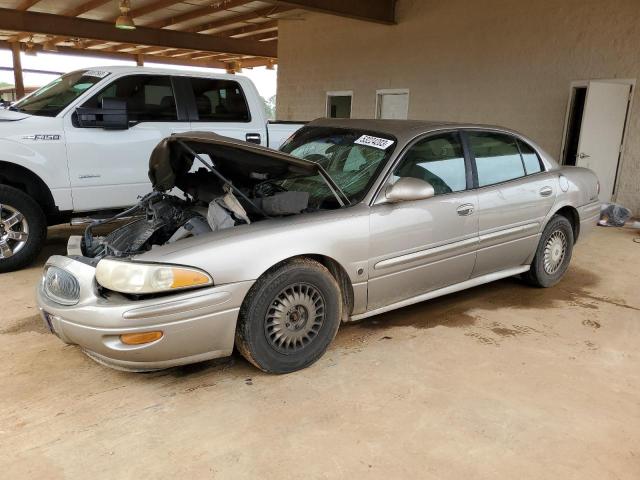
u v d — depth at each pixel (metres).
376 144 3.87
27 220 5.02
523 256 4.63
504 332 3.99
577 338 3.92
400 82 12.38
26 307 4.22
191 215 3.66
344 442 2.62
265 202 3.38
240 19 15.35
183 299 2.79
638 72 8.56
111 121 5.20
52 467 2.39
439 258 3.86
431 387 3.15
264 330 3.09
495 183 4.29
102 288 2.89
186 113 5.89
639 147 8.72
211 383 3.14
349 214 3.38
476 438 2.68
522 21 9.90
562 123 9.59
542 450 2.60
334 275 3.47
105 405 2.89
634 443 2.68
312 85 14.80
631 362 3.56
